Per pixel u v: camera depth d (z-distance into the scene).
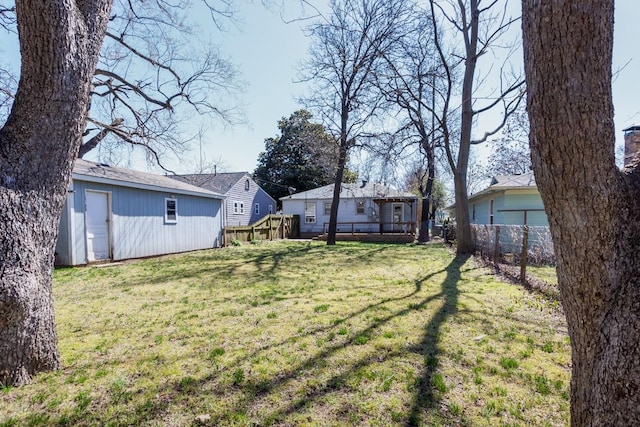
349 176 29.39
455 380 2.49
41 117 2.36
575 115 1.29
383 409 2.14
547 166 1.40
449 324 3.69
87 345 3.22
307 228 22.66
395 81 10.48
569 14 1.25
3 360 2.37
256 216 24.53
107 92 10.46
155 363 2.81
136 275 7.16
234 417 2.07
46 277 2.58
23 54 2.28
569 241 1.41
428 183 17.06
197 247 13.12
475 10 9.40
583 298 1.42
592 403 1.38
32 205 2.37
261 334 3.48
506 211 11.86
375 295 5.09
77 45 2.43
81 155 11.17
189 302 4.85
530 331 3.48
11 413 2.11
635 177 1.43
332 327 3.65
